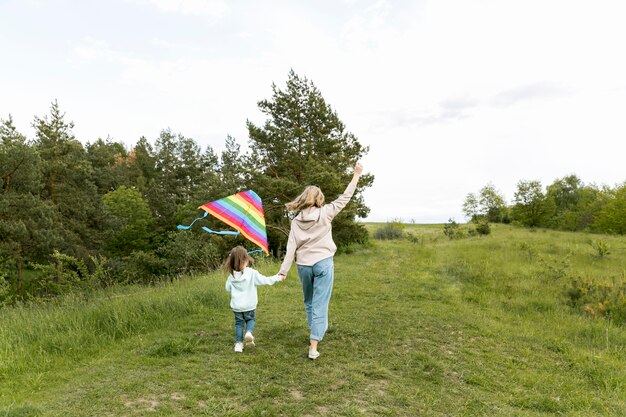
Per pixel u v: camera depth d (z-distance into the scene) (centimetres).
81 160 3056
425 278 1141
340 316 716
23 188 2498
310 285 502
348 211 2020
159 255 3431
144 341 562
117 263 2809
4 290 1783
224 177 2698
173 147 5656
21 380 445
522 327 714
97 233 3070
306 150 2184
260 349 526
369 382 438
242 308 507
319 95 2220
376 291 952
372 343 569
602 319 792
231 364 473
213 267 1962
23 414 349
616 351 612
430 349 558
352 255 1811
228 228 2291
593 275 1210
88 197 3011
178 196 5538
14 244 2322
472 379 461
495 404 408
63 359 507
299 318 686
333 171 2039
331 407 379
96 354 527
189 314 705
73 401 384
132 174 5550
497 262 1464
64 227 2786
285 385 420
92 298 805
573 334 700
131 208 4019
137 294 813
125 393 401
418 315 741
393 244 2459
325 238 486
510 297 946
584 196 5034
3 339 543
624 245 1998
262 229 562
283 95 2195
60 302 862
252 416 354
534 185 4238
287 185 2027
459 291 989
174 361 484
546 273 1207
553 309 867
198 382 425
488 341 617
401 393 412
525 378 478
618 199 3297
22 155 2392
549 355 581
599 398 445
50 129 2978
